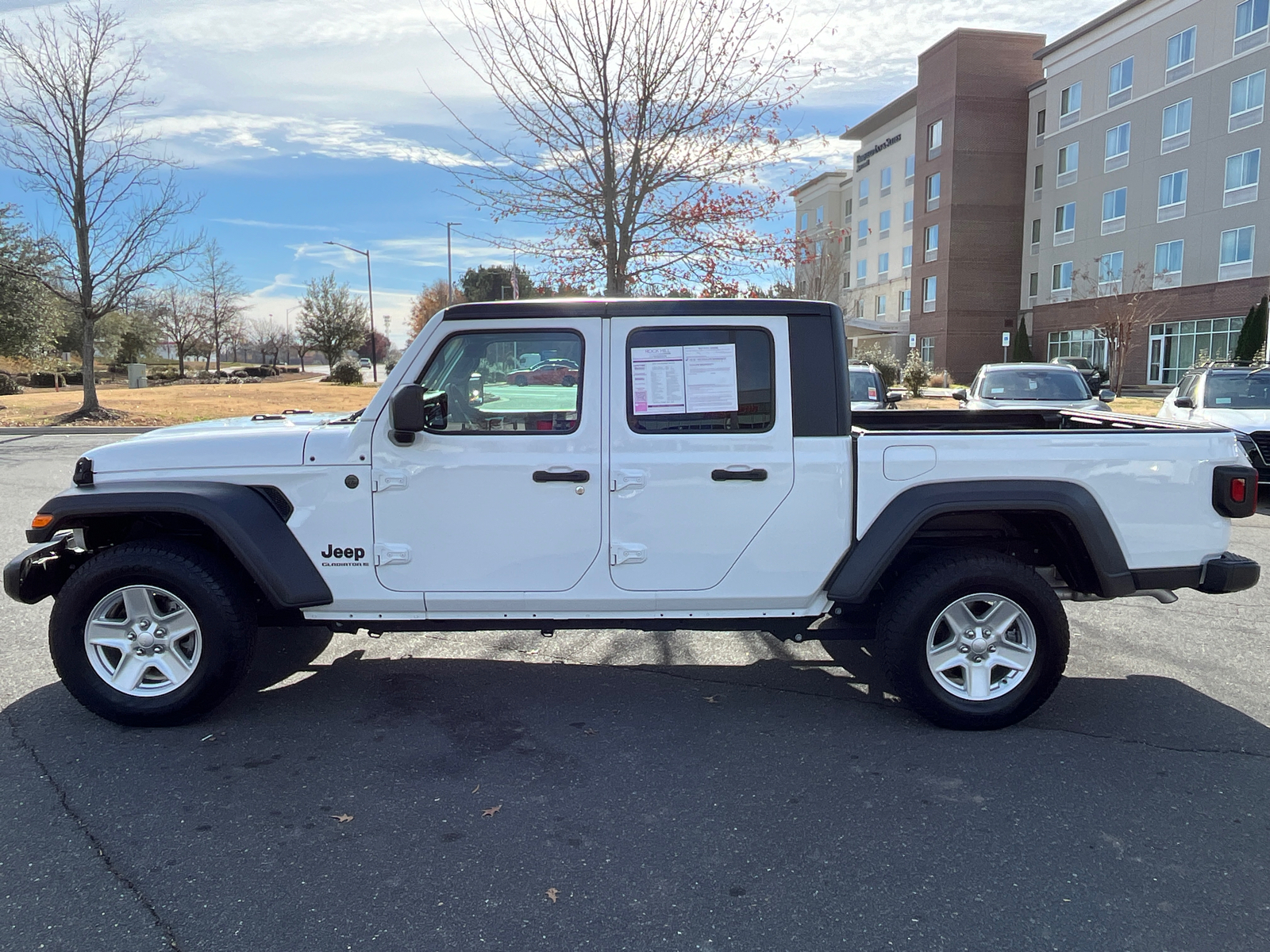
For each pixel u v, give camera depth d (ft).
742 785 11.81
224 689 13.33
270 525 13.07
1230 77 114.32
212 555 13.50
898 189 185.47
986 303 162.81
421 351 13.11
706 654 17.38
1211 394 37.70
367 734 13.44
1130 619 19.45
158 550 13.11
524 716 14.21
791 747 13.04
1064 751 12.84
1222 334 117.19
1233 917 8.95
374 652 17.38
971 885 9.52
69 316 139.95
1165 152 125.29
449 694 15.14
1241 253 114.11
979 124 158.20
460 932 8.70
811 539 13.24
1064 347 149.48
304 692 15.17
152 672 13.80
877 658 16.99
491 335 13.16
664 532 13.17
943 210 162.61
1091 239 141.59
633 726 13.80
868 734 13.51
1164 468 13.30
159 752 12.72
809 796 11.51
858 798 11.45
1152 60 127.03
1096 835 10.54
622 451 13.10
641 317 13.14
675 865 9.91
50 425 64.90
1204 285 119.65
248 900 9.19
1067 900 9.23
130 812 11.01
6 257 86.63
